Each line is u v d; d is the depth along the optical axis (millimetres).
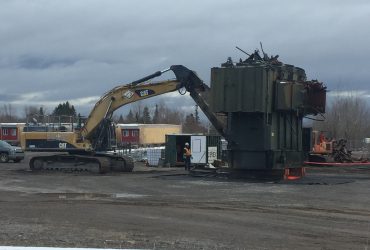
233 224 12812
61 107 117312
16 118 133125
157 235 11172
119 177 28250
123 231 11648
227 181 25375
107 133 33500
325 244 10328
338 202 17500
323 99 27875
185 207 16125
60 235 10977
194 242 10344
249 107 25547
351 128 96562
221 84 26297
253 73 25547
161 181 25562
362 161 44688
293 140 27703
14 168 36438
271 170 26344
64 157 33031
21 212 14695
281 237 11062
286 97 25844
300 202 17516
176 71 30812
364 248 9961
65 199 18469
